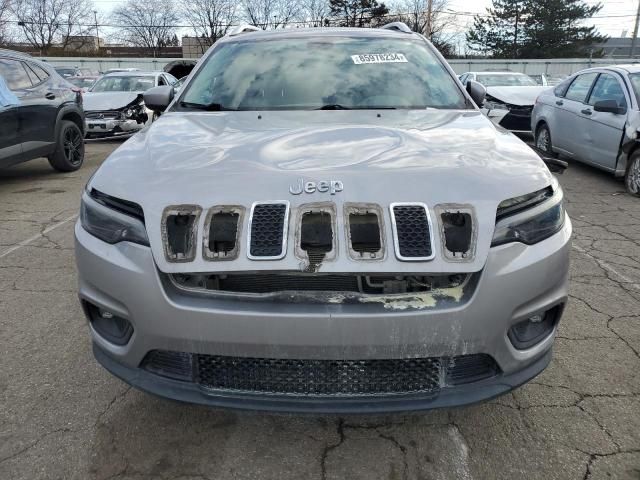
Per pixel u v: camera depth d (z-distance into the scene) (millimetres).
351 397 1929
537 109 9195
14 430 2373
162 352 2010
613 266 4309
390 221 1896
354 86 3279
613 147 6941
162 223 1950
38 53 51781
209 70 3555
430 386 1957
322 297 1863
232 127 2746
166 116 3078
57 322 3354
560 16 50031
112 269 1997
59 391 2650
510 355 2004
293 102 3180
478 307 1876
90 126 11195
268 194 1979
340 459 2219
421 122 2811
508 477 2117
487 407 2533
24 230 5262
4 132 6621
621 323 3340
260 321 1837
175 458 2223
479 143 2438
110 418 2459
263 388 1956
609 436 2326
